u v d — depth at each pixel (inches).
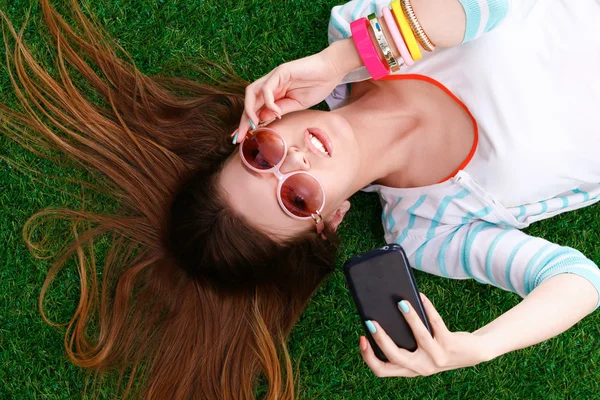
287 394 68.3
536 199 64.1
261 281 61.9
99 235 72.4
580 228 77.5
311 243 59.1
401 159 63.6
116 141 65.8
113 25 71.9
